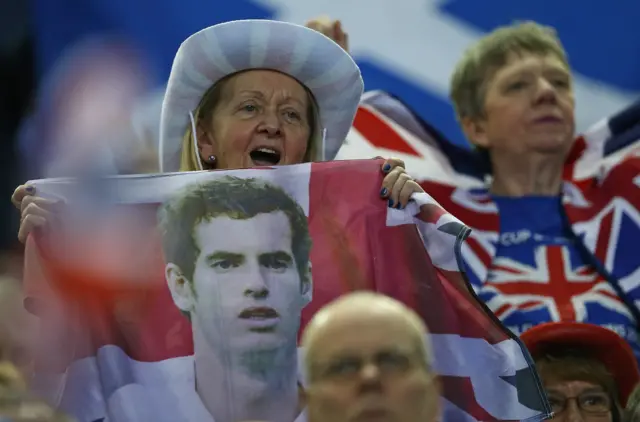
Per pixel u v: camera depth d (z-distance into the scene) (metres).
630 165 17.50
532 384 12.78
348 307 10.92
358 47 21.22
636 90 21.16
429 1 21.19
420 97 21.20
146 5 20.58
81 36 20.50
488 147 18.03
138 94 15.37
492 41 17.97
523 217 17.38
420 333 10.88
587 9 21.22
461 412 12.86
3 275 16.00
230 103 14.76
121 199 13.49
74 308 13.28
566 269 16.95
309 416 10.88
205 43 14.55
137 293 13.29
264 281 13.28
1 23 20.48
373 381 10.67
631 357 15.13
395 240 13.31
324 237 13.38
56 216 13.48
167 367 13.13
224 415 13.05
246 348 13.15
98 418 13.05
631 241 17.14
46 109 15.45
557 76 17.64
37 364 13.20
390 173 13.48
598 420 14.95
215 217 13.39
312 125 15.05
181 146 14.98
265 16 20.91
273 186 13.51
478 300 12.98
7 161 19.77
